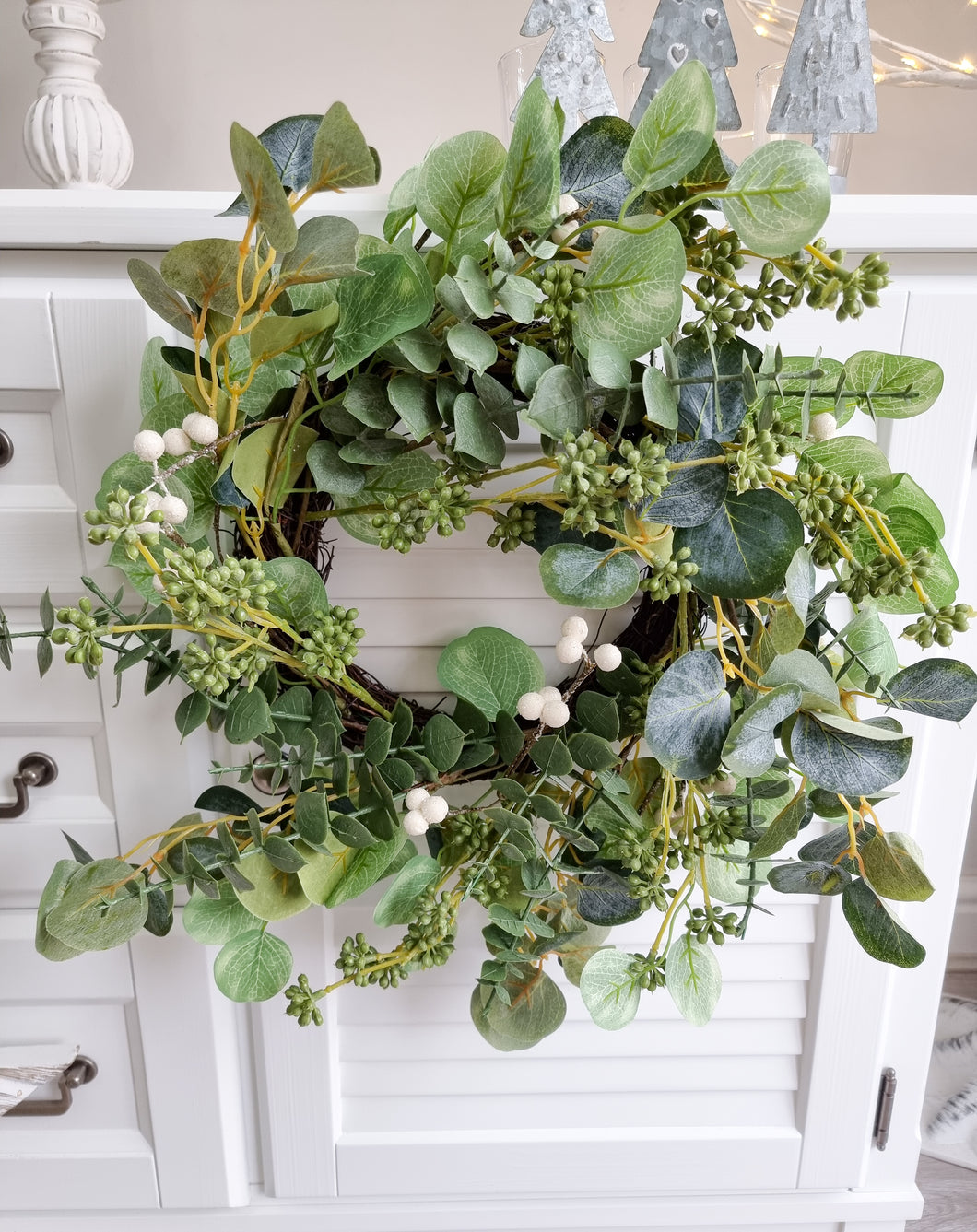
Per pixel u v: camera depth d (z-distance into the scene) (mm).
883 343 590
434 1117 781
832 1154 787
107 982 708
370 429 518
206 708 527
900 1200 798
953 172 1039
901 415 515
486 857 591
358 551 632
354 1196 792
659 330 432
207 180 1034
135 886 529
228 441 471
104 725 649
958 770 683
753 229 414
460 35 994
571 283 449
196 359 448
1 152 1006
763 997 747
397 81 1007
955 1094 1201
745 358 420
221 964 569
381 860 546
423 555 635
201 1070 734
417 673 665
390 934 725
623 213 437
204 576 431
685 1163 789
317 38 992
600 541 546
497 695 605
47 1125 755
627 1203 815
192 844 547
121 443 591
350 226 399
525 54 731
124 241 546
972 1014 1332
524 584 644
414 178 528
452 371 505
